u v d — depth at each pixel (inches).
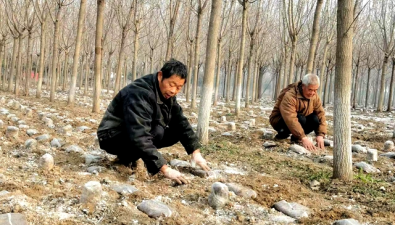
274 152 218.7
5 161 152.3
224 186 119.0
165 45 880.3
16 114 302.5
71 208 106.1
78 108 422.3
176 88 129.3
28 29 569.6
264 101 964.0
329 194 141.5
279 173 168.2
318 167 181.6
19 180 127.3
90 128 260.5
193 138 144.9
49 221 96.7
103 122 139.4
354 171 179.8
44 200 111.1
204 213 113.0
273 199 129.8
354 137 303.0
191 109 502.0
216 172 156.9
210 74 222.4
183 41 721.0
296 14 452.4
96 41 377.1
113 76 1328.7
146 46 868.0
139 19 518.0
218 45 619.5
